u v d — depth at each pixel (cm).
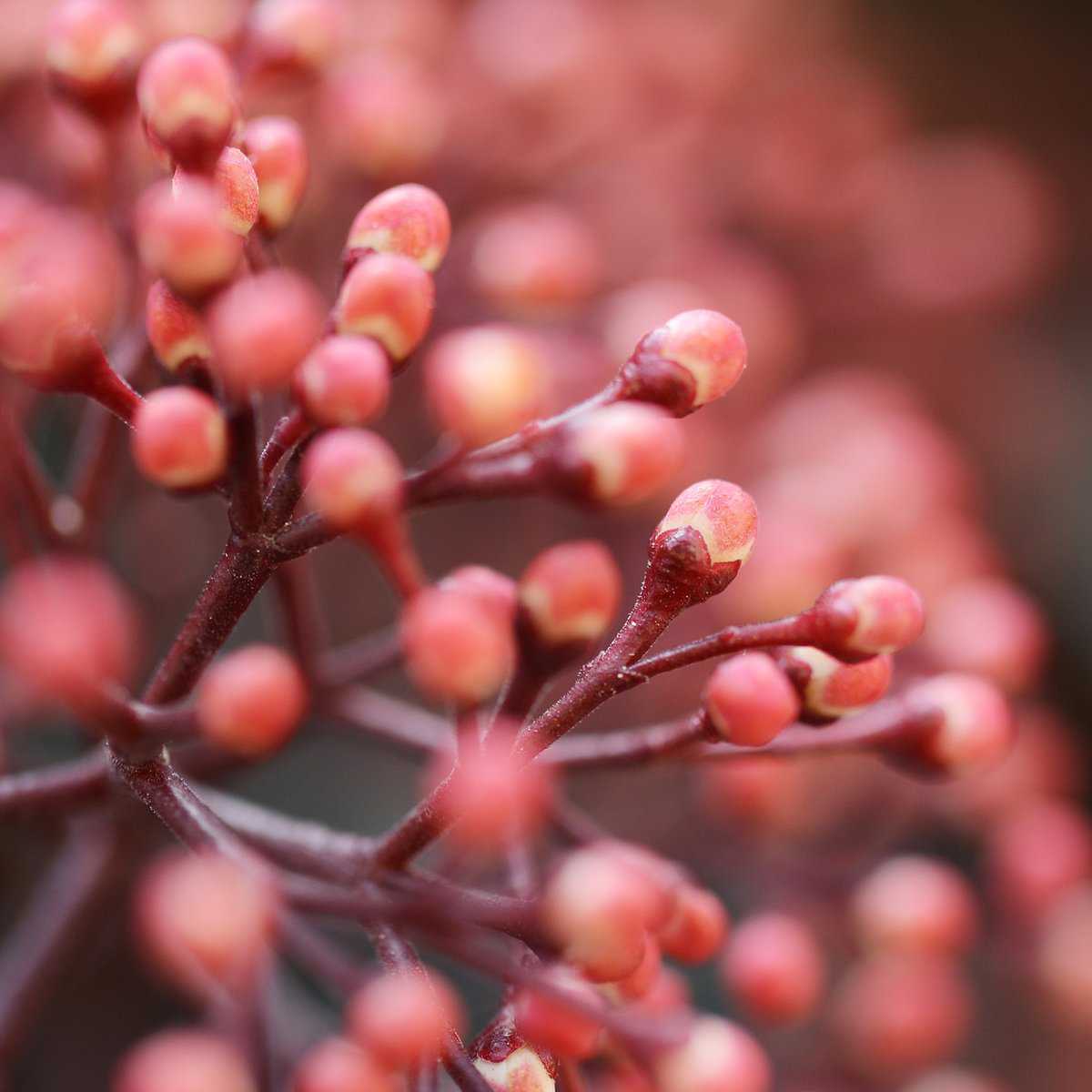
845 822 25
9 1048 20
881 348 33
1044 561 37
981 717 17
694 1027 16
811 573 21
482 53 25
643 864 16
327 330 15
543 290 21
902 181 32
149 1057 18
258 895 16
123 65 17
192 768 18
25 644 15
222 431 15
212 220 15
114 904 21
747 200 30
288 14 18
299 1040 21
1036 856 21
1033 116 40
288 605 18
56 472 23
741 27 30
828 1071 22
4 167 20
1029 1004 29
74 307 15
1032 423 37
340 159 20
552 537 26
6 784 17
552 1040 15
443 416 15
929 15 40
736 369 15
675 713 25
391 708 18
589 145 26
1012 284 32
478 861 17
